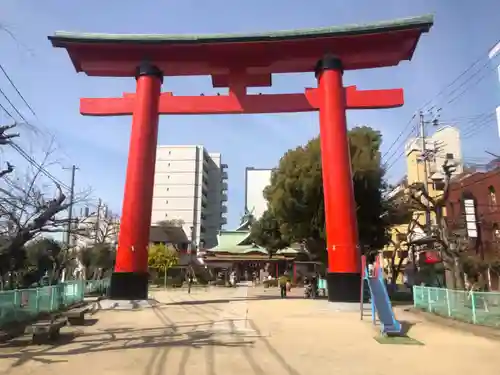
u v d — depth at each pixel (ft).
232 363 33.01
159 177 347.15
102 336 45.50
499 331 49.32
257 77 88.07
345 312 68.85
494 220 111.14
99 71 86.79
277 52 82.84
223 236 209.56
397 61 83.61
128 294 76.07
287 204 102.68
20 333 45.32
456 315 59.82
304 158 104.32
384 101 80.53
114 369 30.71
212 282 212.43
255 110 83.82
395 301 101.60
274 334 47.62
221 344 40.88
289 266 195.72
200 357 34.88
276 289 152.56
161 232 241.55
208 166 376.68
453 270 79.92
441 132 156.25
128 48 83.66
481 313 54.19
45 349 37.91
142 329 50.85
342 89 81.66
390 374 30.86
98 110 85.40
